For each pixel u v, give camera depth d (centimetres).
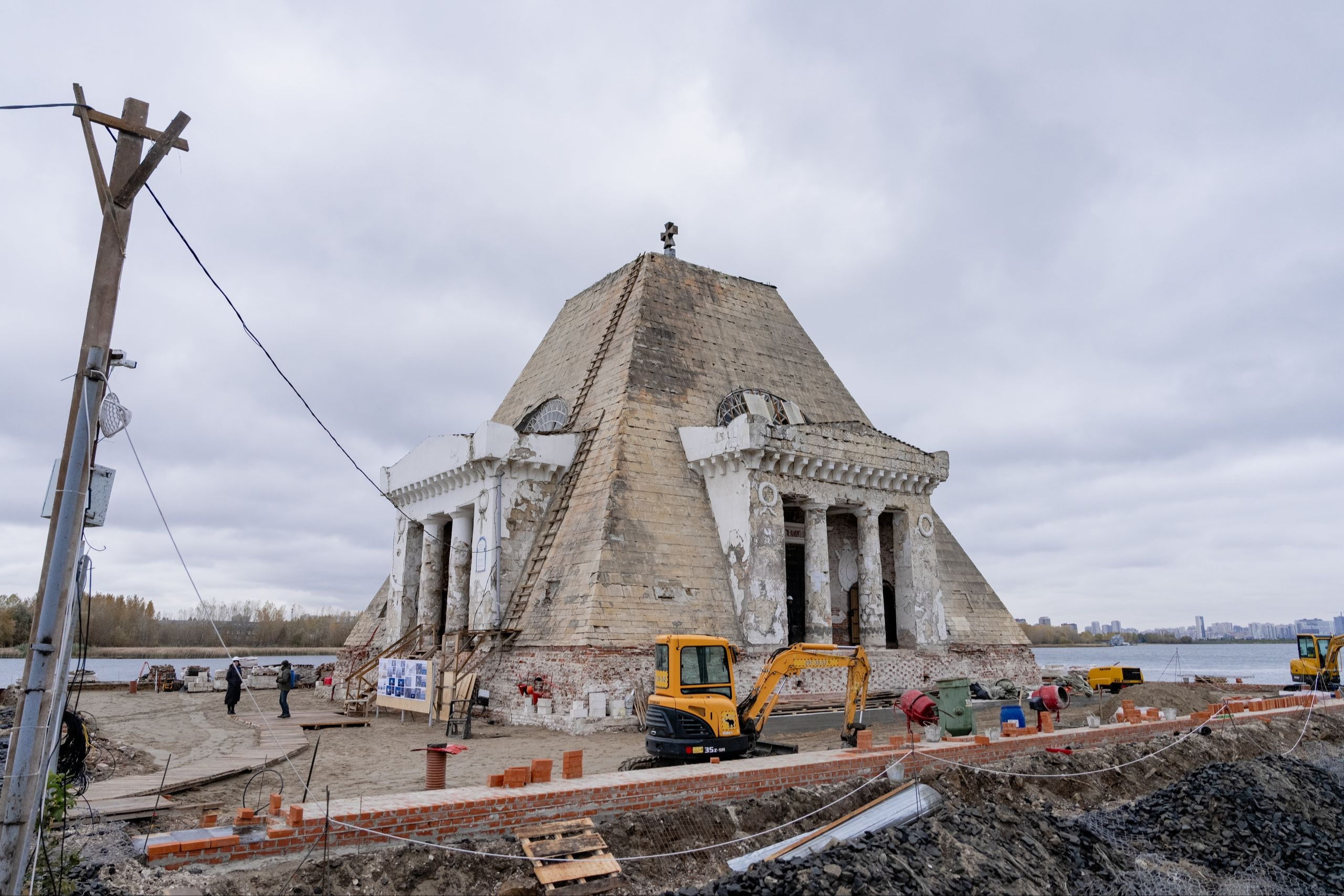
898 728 2906
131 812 1405
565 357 4584
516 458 3559
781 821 1617
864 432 3719
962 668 3919
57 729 1090
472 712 3011
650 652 2983
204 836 1195
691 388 3938
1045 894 1558
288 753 2202
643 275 4356
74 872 1085
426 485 4019
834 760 1827
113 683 4747
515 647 3222
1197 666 13912
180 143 1220
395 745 2417
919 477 3838
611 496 3300
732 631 3250
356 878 1185
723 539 3444
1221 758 2572
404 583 4209
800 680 3281
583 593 3066
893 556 4031
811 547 3519
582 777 1570
